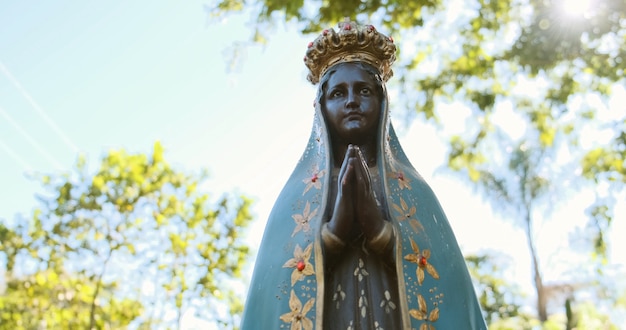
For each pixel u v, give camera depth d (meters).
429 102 14.82
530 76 14.27
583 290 24.66
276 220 4.79
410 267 4.43
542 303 23.61
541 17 13.73
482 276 22.55
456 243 4.83
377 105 4.99
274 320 4.37
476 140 15.91
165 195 20.36
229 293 20.25
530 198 20.52
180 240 20.19
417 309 4.31
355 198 4.35
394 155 5.19
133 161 20.47
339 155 4.98
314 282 4.38
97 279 19.64
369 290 4.43
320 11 13.01
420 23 13.41
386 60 5.28
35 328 19.16
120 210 20.02
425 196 4.89
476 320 4.62
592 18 13.26
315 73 5.33
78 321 19.39
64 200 19.81
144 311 19.73
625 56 13.66
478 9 14.24
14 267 19.39
